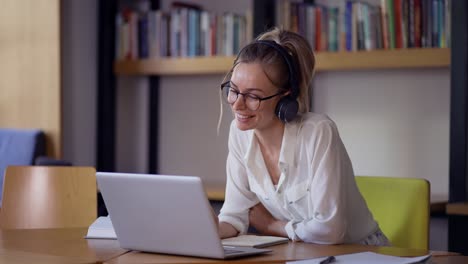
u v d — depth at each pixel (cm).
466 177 352
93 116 491
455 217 330
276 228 224
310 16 396
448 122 391
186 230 180
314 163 213
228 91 223
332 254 188
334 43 390
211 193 380
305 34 397
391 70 407
